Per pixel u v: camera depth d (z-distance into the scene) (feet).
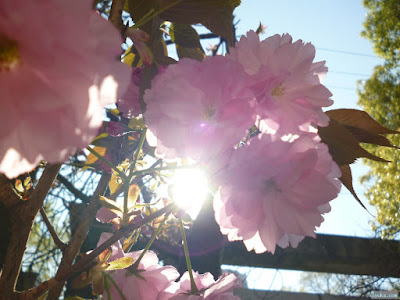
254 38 0.53
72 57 0.32
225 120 0.48
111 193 0.77
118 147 0.76
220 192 0.51
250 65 0.52
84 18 0.32
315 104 0.52
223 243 2.98
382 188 9.60
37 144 0.35
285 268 6.21
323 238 6.23
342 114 0.63
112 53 0.34
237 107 0.48
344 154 0.58
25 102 0.33
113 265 0.58
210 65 0.49
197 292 0.65
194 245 2.95
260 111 0.49
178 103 0.49
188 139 0.49
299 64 0.52
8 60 0.32
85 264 0.53
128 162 0.77
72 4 0.32
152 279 0.63
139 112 0.65
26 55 0.32
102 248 0.54
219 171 0.49
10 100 0.33
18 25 0.31
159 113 0.50
